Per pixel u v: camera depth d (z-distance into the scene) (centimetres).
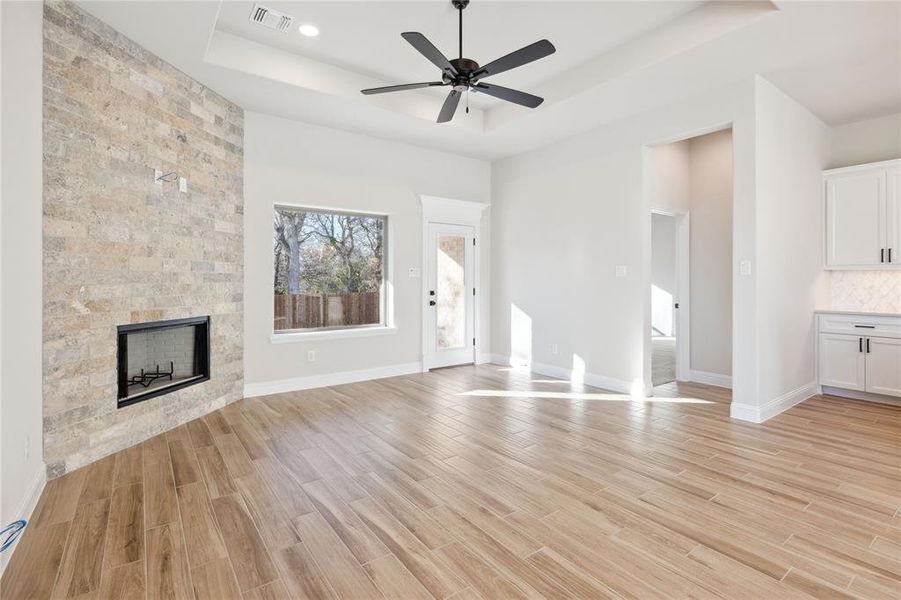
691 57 332
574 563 187
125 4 276
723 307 499
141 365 341
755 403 368
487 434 343
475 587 172
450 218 604
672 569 183
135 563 186
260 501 239
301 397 450
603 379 494
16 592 168
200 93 382
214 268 401
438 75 427
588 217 509
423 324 577
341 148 505
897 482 259
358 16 327
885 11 273
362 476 270
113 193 304
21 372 221
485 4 310
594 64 385
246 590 170
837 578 177
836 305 473
